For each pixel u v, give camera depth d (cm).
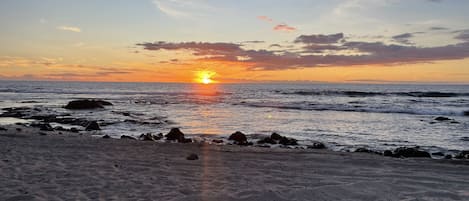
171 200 584
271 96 6644
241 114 3183
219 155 1097
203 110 3619
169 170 843
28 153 1034
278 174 817
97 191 645
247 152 1173
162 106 4200
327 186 659
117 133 1967
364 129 2202
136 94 7731
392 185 683
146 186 684
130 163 920
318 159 1044
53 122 2511
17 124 2267
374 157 1098
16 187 662
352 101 4756
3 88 10475
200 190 657
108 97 6247
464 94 6194
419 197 607
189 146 1298
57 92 8162
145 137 1678
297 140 1761
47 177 743
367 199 590
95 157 999
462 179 772
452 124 2459
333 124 2455
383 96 6012
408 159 1071
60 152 1072
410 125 2405
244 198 589
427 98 5344
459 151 1483
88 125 2144
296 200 579
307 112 3391
